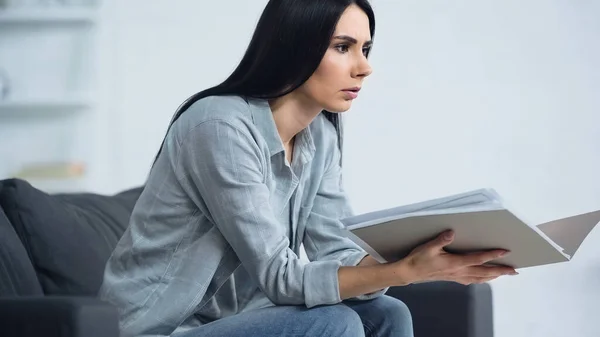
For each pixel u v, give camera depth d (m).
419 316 2.37
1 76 4.43
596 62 4.14
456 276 1.89
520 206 4.18
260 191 1.95
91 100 4.30
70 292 2.29
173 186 2.01
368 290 1.89
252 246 1.92
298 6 1.96
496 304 4.18
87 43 4.38
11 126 4.44
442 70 4.21
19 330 1.72
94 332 1.71
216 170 1.93
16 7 4.37
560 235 1.96
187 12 4.30
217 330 1.88
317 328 1.85
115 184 4.32
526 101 4.18
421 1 4.22
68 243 2.33
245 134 1.97
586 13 4.15
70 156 4.38
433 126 4.22
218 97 2.02
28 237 2.30
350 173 4.27
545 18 4.17
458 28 4.20
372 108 4.26
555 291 4.14
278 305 1.95
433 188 4.22
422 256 1.80
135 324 1.99
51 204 2.38
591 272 4.11
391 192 4.25
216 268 2.01
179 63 4.30
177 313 1.99
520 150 4.18
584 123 4.15
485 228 1.70
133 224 2.07
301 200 2.26
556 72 4.17
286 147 2.16
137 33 4.33
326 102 2.02
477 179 4.20
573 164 4.16
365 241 1.83
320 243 2.27
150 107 4.32
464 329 2.32
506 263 1.87
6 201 2.32
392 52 4.24
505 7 4.19
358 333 1.88
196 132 1.97
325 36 1.96
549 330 4.14
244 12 4.27
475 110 4.20
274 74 2.00
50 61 4.41
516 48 4.19
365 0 2.03
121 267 2.06
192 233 2.01
